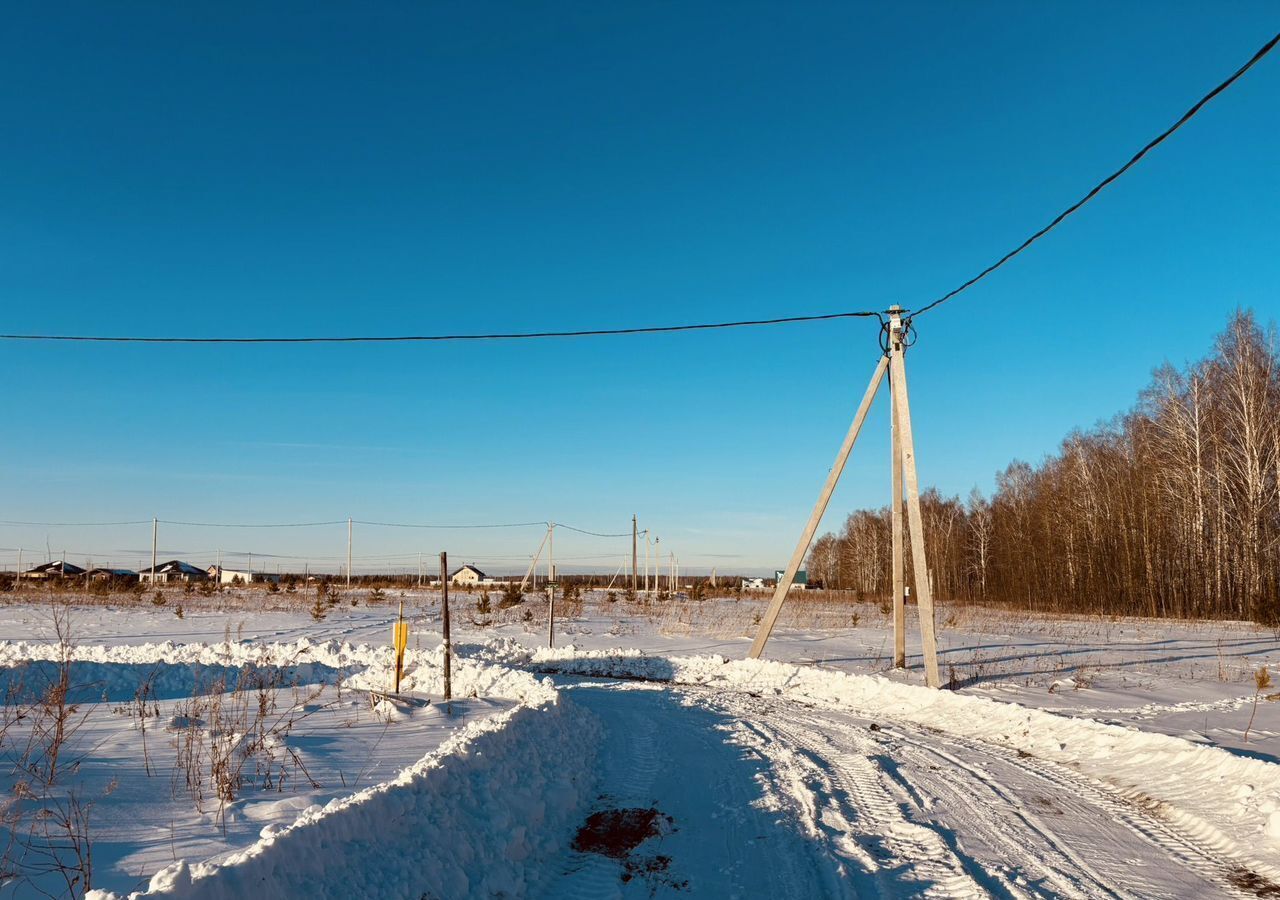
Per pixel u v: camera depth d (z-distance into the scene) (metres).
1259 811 7.19
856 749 10.63
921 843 6.62
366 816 4.83
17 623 29.08
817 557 118.81
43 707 8.64
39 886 4.23
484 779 6.57
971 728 12.34
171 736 8.54
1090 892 5.66
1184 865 6.35
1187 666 19.05
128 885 4.31
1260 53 7.63
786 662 19.92
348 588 66.44
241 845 5.09
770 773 9.06
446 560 12.04
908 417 16.20
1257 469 38.97
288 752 8.03
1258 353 40.59
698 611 41.19
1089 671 17.70
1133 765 9.40
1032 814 7.66
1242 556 40.00
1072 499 53.72
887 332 16.97
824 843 6.55
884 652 22.17
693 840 6.68
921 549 15.50
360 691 13.22
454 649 23.03
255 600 45.19
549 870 5.93
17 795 5.73
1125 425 52.06
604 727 11.71
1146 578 45.03
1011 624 33.72
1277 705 13.54
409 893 4.50
